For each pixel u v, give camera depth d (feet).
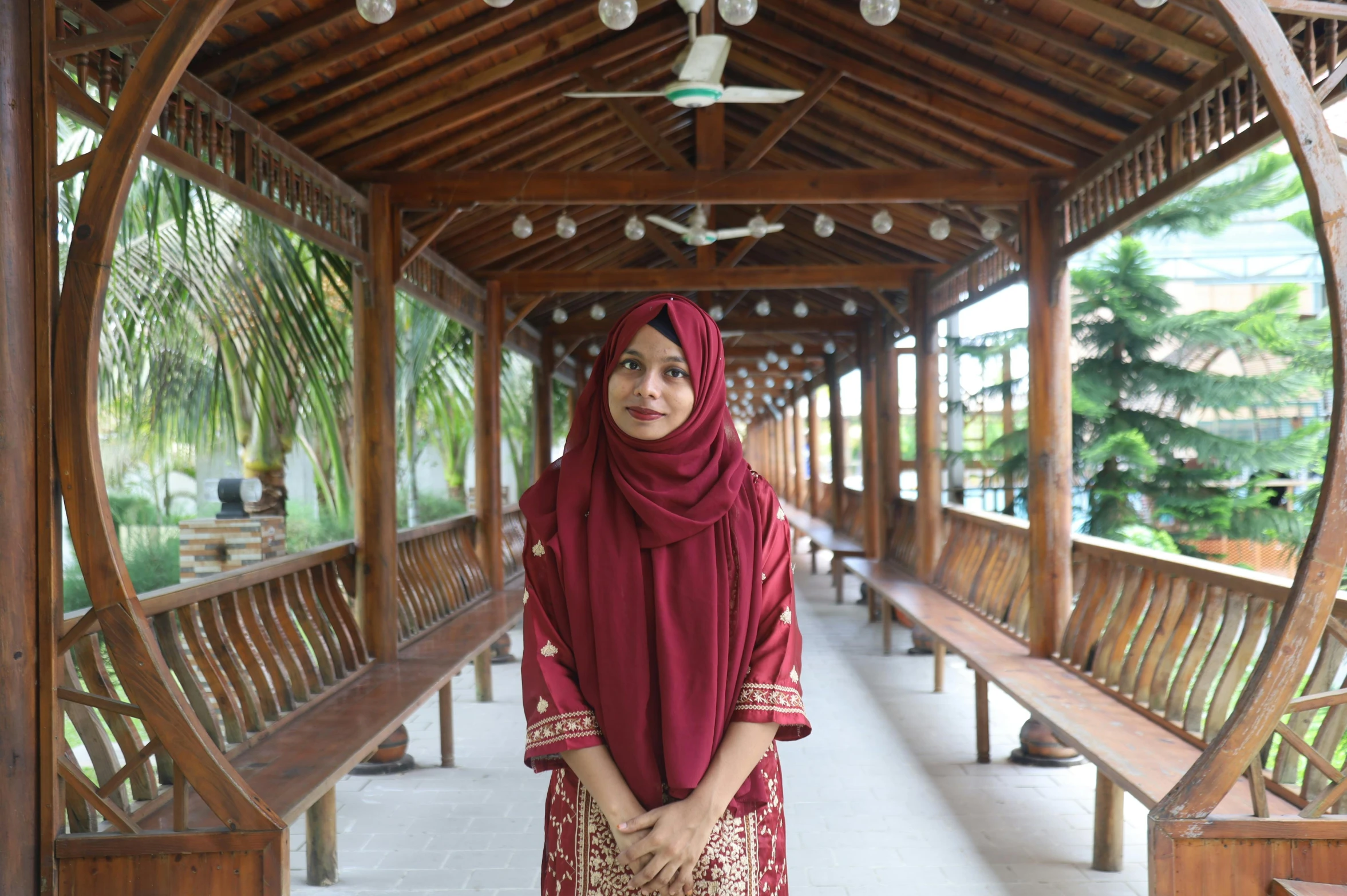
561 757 5.10
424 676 15.15
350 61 14.38
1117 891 11.29
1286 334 28.37
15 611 7.08
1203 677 11.62
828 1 16.28
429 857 12.51
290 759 10.70
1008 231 20.83
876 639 27.61
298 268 18.39
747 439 96.37
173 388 20.18
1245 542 30.27
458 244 23.85
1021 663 16.26
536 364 37.50
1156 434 29.09
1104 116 15.84
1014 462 30.94
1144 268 29.71
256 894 7.17
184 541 19.12
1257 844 7.32
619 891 4.91
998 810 14.02
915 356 26.91
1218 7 7.38
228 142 12.58
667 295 5.26
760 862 5.08
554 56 17.56
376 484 16.71
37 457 7.23
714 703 4.85
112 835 7.18
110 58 10.18
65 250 17.24
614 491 5.17
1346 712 9.07
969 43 15.89
